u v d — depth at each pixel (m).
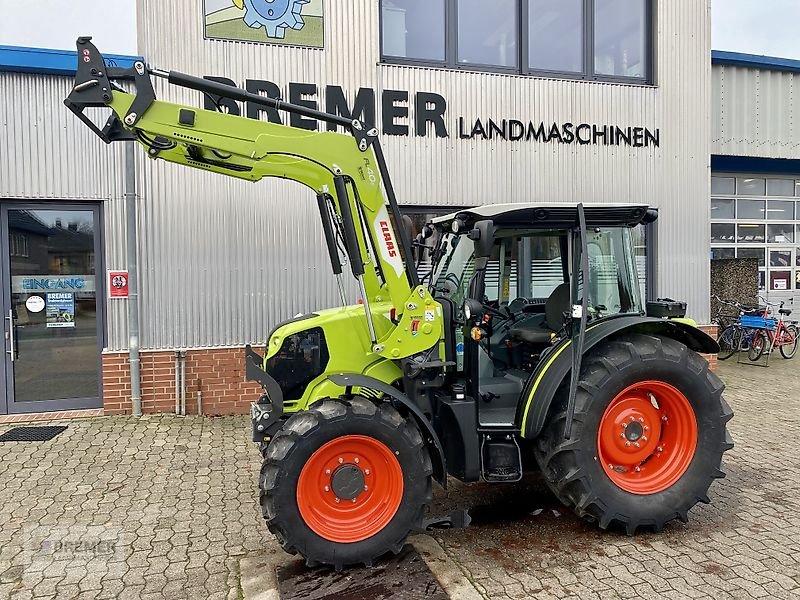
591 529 4.09
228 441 6.12
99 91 3.65
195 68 7.09
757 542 3.84
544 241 4.47
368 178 3.89
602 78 8.72
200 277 7.09
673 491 3.98
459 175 7.98
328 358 4.14
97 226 7.04
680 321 4.29
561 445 3.83
